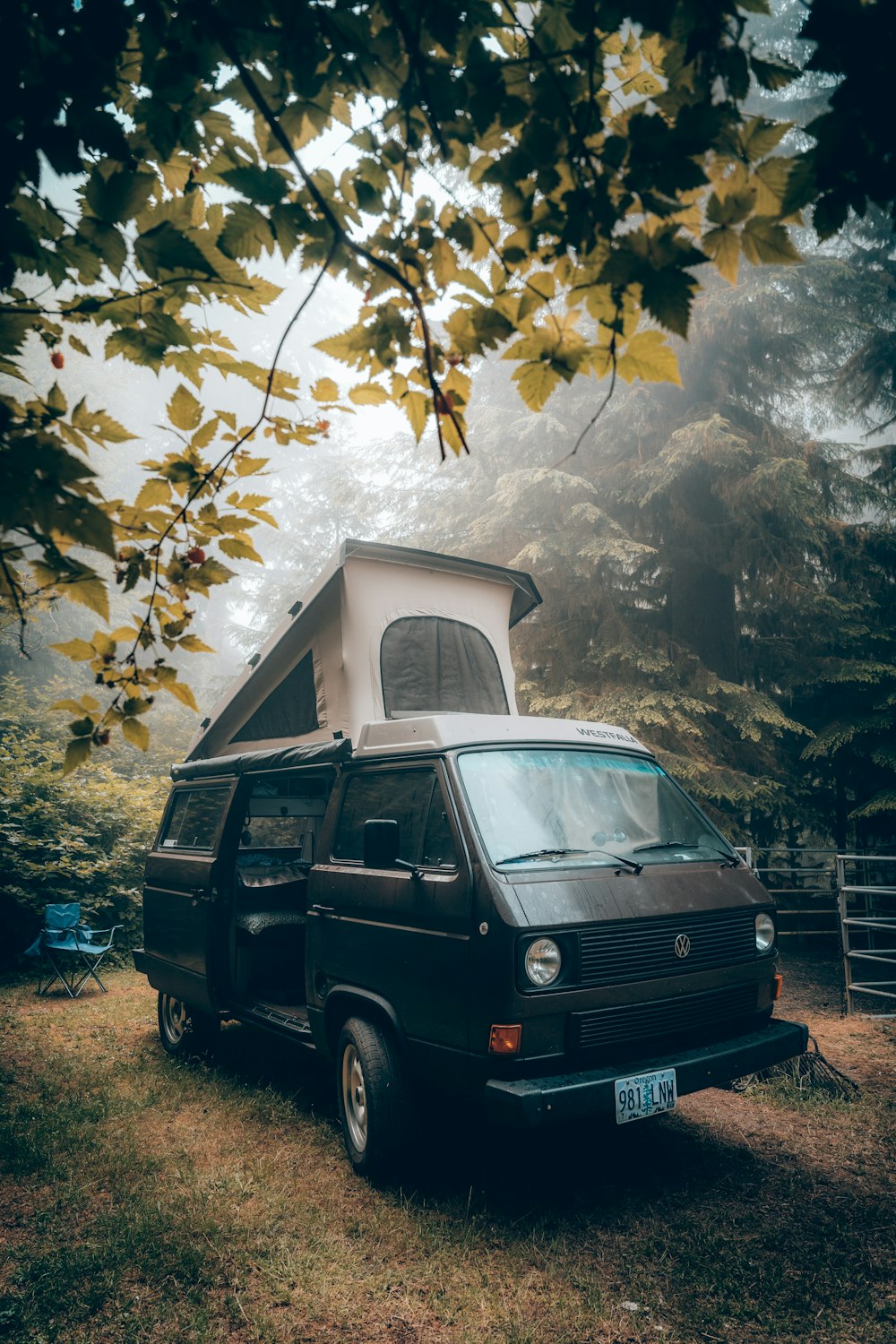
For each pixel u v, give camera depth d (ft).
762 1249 12.06
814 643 39.04
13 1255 12.36
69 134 5.45
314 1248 12.26
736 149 5.30
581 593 36.14
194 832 21.74
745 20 5.29
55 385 6.02
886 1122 16.63
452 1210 13.15
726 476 34.88
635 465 36.76
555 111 5.57
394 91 6.14
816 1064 18.70
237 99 6.10
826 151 5.16
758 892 15.21
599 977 12.66
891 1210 13.17
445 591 20.06
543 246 6.14
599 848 14.42
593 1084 11.75
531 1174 14.52
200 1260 11.96
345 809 16.61
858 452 41.29
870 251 43.62
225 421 7.00
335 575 18.31
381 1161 13.88
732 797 33.04
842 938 24.38
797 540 36.37
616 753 16.57
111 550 5.35
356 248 5.82
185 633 7.49
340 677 18.28
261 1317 10.72
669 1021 13.28
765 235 5.39
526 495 35.60
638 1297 11.05
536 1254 11.96
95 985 30.45
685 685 35.88
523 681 37.45
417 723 15.57
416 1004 13.48
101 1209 13.65
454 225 6.13
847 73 5.04
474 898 12.84
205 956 19.36
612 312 5.71
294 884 20.45
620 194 5.51
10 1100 18.39
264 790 22.53
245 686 21.68
